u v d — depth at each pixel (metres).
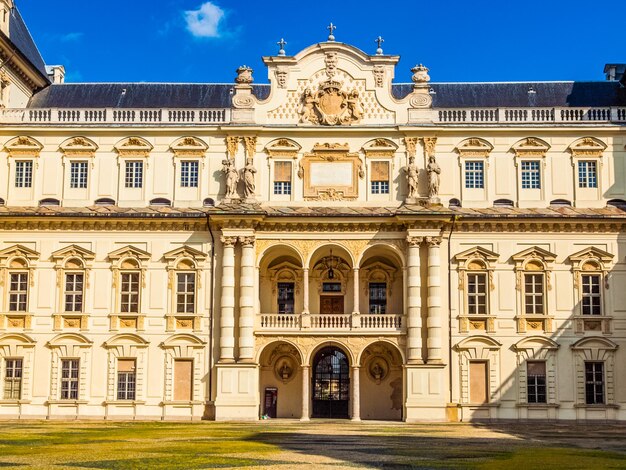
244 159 63.19
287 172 63.03
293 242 61.38
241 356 59.53
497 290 60.72
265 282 64.00
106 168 63.38
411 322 59.56
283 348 63.06
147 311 61.00
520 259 60.81
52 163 63.44
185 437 40.38
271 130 63.16
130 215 61.12
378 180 62.78
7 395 60.44
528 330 60.28
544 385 59.81
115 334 60.62
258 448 33.75
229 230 60.72
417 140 63.00
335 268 64.06
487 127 62.81
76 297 61.44
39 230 61.84
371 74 63.97
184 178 63.22
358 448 34.16
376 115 63.50
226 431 45.56
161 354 60.56
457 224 61.22
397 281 63.78
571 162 62.78
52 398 60.00
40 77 69.12
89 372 60.41
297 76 64.12
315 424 54.81
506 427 52.62
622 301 60.41
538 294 60.81
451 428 50.72
